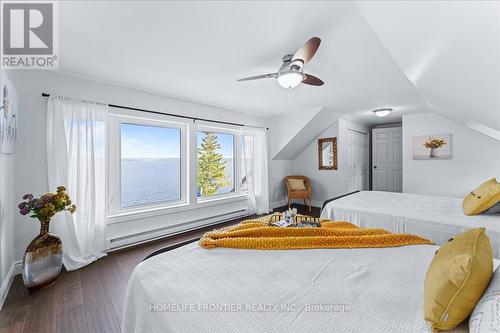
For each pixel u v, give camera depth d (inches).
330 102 154.1
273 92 131.5
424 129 177.5
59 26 66.2
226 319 32.9
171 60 89.6
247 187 179.2
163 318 34.3
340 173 200.8
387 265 49.5
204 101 148.6
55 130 94.3
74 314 67.7
